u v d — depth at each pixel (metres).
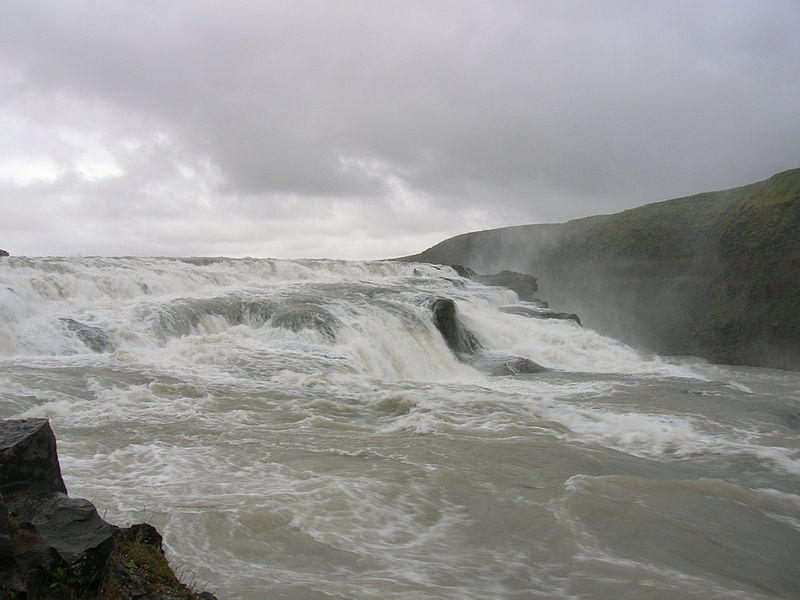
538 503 9.57
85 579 5.04
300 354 22.31
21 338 20.17
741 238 61.47
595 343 33.28
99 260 31.62
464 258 84.38
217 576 6.75
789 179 63.59
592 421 16.69
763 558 8.39
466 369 27.55
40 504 5.61
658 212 72.88
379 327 26.81
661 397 20.98
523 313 39.00
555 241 79.38
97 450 11.29
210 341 23.03
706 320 59.56
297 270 39.28
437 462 11.54
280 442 12.39
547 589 6.92
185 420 13.51
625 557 7.96
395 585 6.81
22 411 13.44
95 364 18.47
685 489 10.75
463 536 8.39
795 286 55.25
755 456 13.88
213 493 9.30
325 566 7.25
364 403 16.58
